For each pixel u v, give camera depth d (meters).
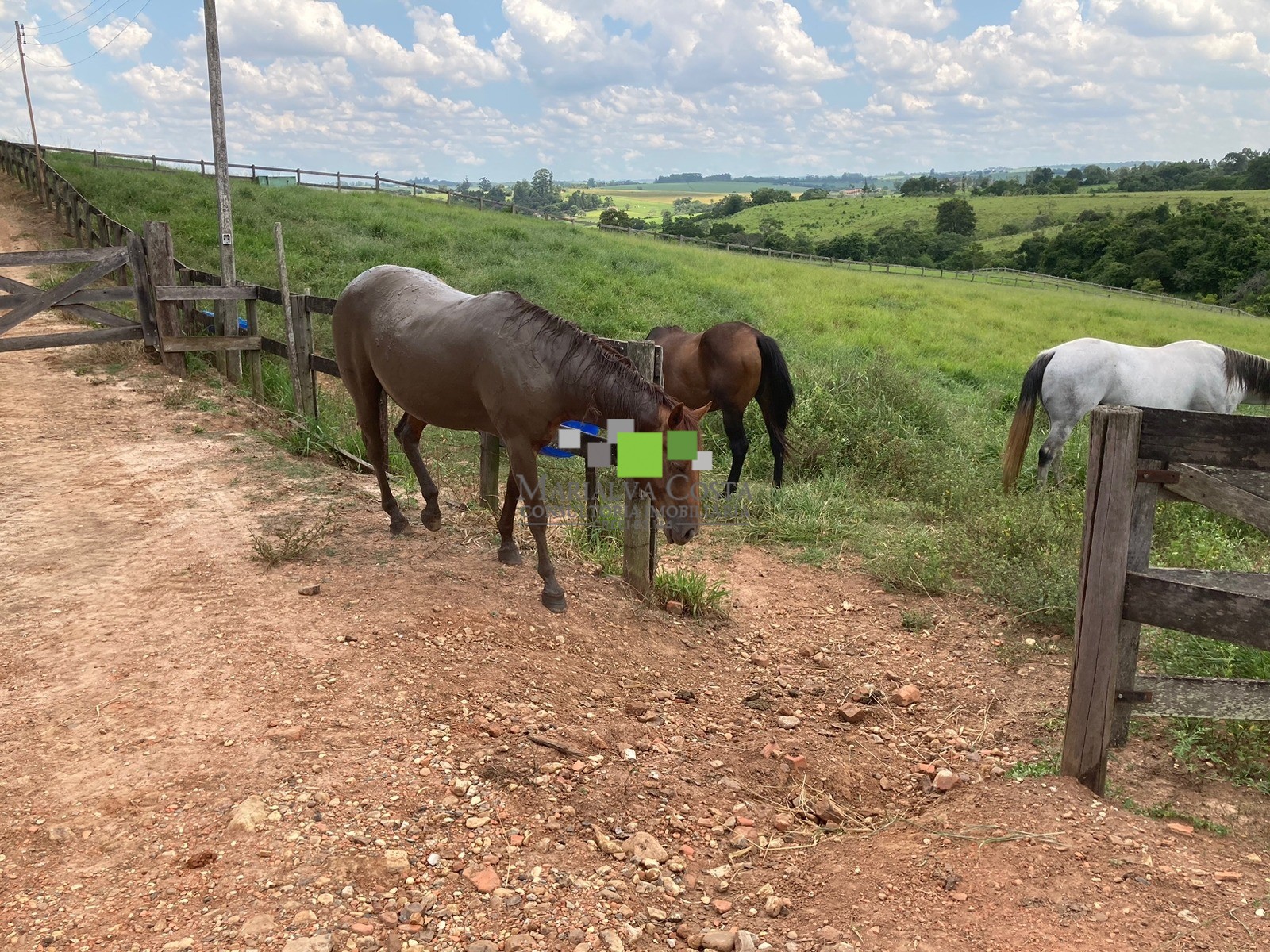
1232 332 26.50
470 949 2.18
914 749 3.67
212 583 4.27
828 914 2.43
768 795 3.23
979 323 22.92
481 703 3.48
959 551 5.86
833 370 11.12
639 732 3.56
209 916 2.21
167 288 8.70
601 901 2.43
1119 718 3.38
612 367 3.93
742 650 4.65
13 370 8.84
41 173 20.06
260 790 2.74
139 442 6.82
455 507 5.86
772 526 6.65
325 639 3.77
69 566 4.41
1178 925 2.24
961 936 2.26
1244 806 2.98
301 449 6.80
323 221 21.53
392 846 2.55
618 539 5.56
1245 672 3.67
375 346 4.58
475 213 31.00
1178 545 5.38
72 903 2.24
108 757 2.86
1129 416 2.68
